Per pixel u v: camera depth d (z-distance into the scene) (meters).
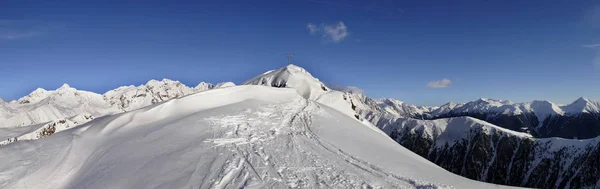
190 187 17.58
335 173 20.39
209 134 28.75
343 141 29.62
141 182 18.62
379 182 19.30
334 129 34.59
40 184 20.62
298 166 21.39
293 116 39.97
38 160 23.27
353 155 25.02
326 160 23.09
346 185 18.44
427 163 29.19
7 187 19.52
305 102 51.50
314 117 40.22
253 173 19.64
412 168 24.14
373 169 21.91
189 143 25.86
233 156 22.75
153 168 20.50
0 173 20.70
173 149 24.33
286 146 26.28
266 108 42.66
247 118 36.16
